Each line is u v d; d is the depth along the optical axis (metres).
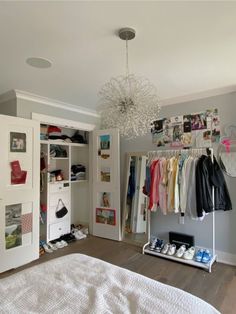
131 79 1.86
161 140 3.52
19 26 1.60
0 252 2.66
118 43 1.84
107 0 1.35
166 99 3.41
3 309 1.10
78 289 1.29
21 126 2.92
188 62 2.21
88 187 4.32
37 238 3.09
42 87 2.86
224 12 1.46
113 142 3.84
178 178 2.94
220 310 2.01
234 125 2.93
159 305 1.12
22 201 2.90
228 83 2.79
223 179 2.84
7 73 2.42
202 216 2.77
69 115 3.70
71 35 1.72
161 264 2.94
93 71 2.39
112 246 3.57
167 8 1.43
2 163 2.70
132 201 3.83
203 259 2.82
